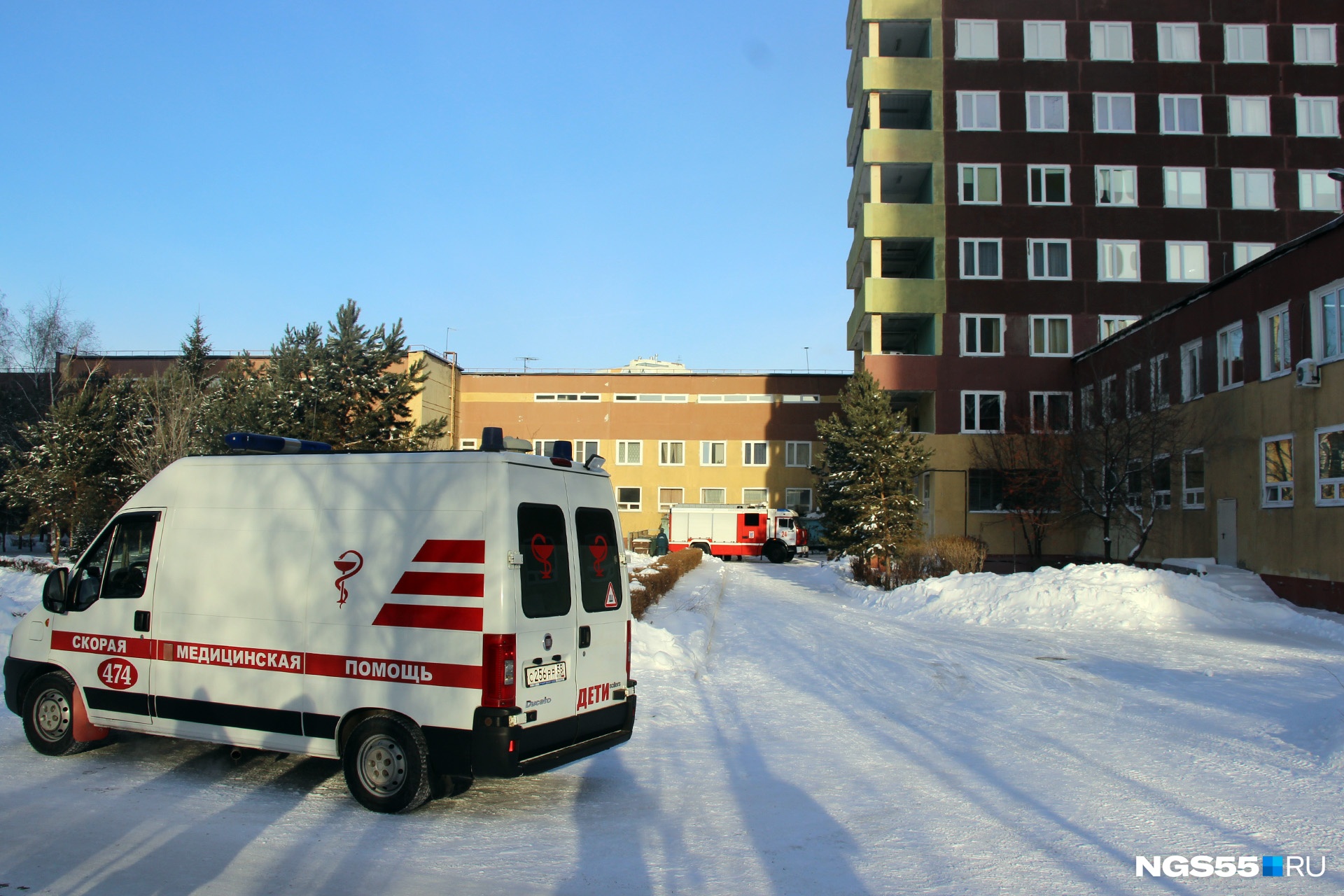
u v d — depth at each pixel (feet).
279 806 20.57
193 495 23.53
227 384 76.69
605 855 17.57
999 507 112.78
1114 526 102.99
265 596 22.00
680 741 27.48
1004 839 18.34
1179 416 81.66
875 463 103.30
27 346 138.92
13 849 17.22
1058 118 119.96
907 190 131.95
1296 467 67.31
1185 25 119.55
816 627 56.59
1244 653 46.29
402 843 18.20
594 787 22.54
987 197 119.55
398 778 20.10
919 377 118.52
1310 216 117.19
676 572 84.74
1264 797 21.18
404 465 21.30
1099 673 39.75
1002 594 64.13
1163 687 36.19
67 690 24.17
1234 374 76.33
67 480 85.71
